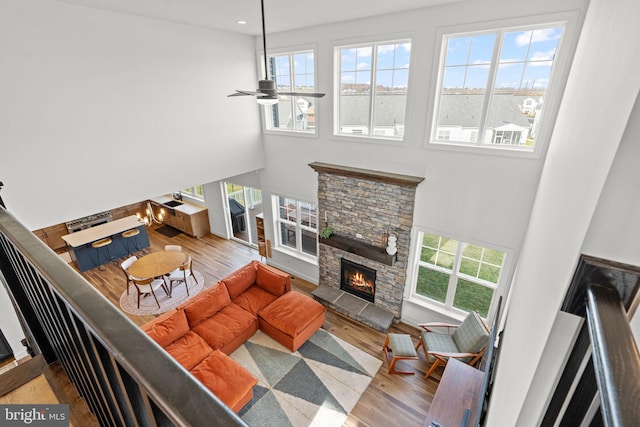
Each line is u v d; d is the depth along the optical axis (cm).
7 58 320
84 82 375
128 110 418
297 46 505
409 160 453
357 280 572
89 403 125
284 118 583
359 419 391
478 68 378
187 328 463
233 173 577
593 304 54
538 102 355
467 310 491
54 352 166
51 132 360
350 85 484
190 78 476
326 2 361
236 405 379
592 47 163
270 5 370
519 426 82
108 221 903
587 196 69
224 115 535
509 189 387
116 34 390
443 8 370
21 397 142
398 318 544
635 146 51
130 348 52
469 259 462
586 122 113
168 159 475
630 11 72
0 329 373
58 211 381
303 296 535
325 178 540
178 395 44
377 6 376
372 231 520
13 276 147
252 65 560
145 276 581
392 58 436
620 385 35
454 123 413
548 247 129
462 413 318
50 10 338
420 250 500
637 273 55
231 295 537
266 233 707
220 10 388
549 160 293
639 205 52
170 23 437
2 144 330
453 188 427
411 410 401
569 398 66
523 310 160
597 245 58
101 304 64
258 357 475
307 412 399
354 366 461
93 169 401
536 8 320
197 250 823
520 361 113
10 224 112
